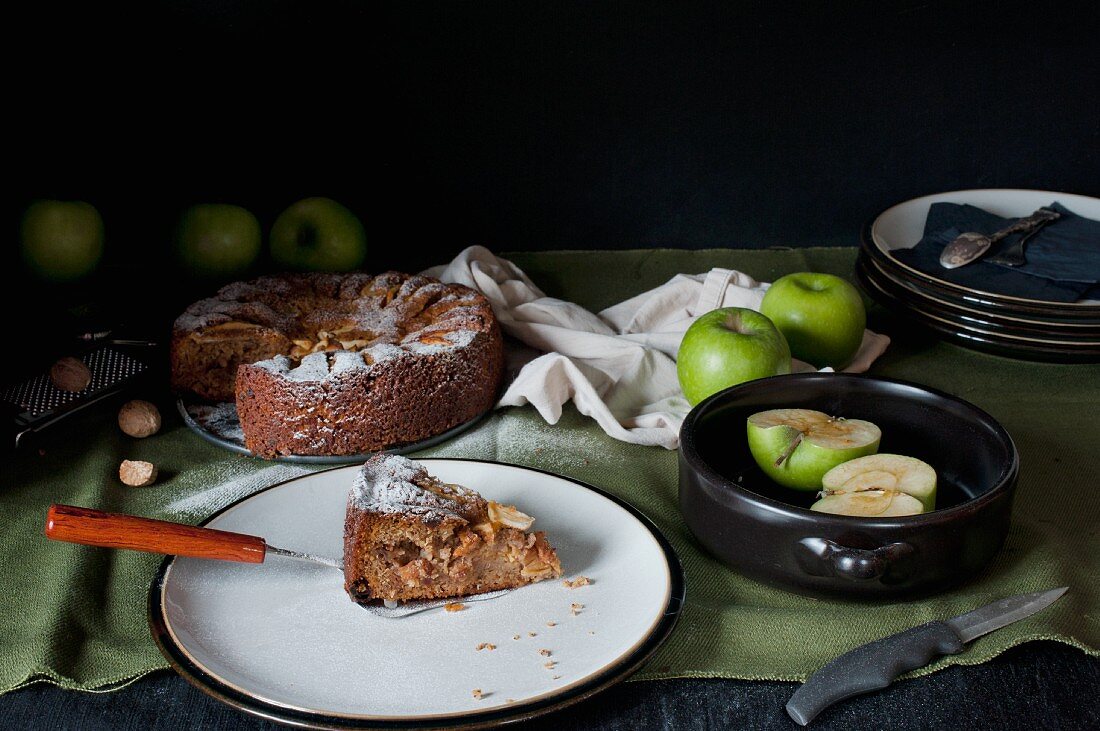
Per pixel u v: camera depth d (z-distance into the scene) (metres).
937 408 1.14
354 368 1.22
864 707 1.01
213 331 1.29
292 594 1.07
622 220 1.61
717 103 1.55
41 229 1.37
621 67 1.54
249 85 1.52
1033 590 1.08
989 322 1.34
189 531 1.08
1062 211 1.50
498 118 1.56
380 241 1.60
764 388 1.16
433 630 1.05
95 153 1.52
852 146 1.57
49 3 1.46
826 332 1.31
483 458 1.24
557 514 1.13
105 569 1.12
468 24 1.51
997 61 1.54
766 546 1.05
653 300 1.43
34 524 1.16
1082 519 1.16
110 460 1.23
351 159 1.56
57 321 1.38
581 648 1.03
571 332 1.37
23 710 1.02
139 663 1.04
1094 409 1.30
